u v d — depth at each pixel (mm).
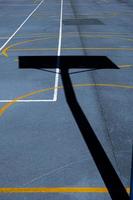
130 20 33719
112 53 20453
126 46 22375
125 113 11812
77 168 8609
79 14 38219
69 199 7457
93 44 23047
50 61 18766
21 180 8172
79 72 16656
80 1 52594
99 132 10453
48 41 24188
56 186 7918
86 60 18875
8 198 7516
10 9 43656
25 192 7723
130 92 13828
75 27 29922
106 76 15930
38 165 8766
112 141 9914
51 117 11531
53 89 14273
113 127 10773
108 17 35750
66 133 10406
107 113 11820
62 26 30562
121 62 18375
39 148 9578
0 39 25172
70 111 11992
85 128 10711
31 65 18016
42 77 15898
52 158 9070
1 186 7949
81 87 14461
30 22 33031
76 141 9922
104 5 47125
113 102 12797
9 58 19562
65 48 21938
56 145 9719
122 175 8281
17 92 13977
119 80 15328
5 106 12516
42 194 7641
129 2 51188
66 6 46031
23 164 8820
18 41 24359
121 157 9070
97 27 29828
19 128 10781
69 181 8094
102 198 7457
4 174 8414
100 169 8547
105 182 8016
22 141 9977
